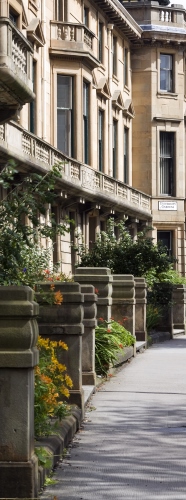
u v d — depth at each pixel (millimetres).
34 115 38625
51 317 13250
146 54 58312
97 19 48812
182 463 10383
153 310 33938
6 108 19156
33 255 21734
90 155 44625
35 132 38656
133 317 25516
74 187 39750
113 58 53438
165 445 11469
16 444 8594
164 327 35250
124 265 34938
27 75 20047
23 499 8492
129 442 11656
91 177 43438
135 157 58625
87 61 42375
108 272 20266
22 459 8594
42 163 34969
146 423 13180
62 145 41688
